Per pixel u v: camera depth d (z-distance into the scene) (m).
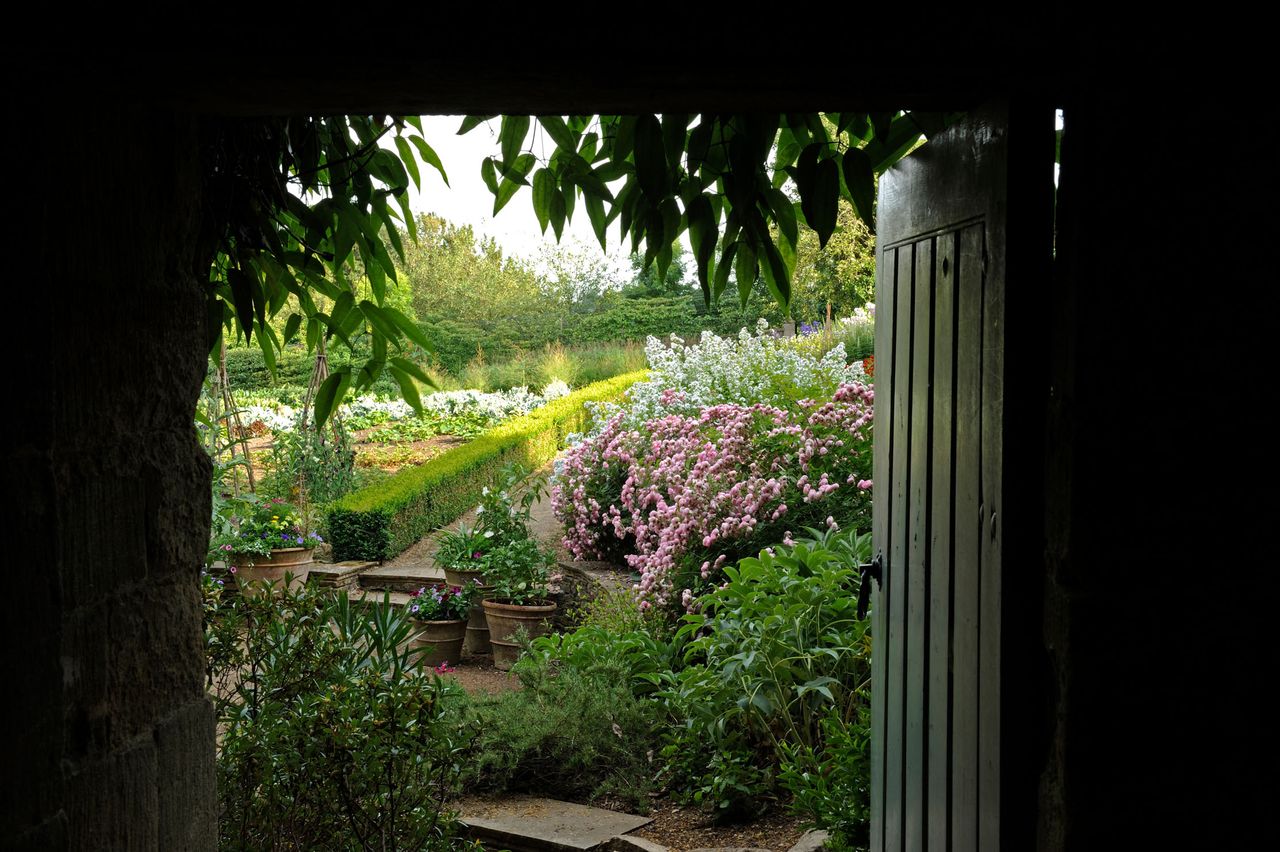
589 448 7.55
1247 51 1.46
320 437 9.91
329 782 2.89
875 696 2.62
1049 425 1.63
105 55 1.40
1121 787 1.54
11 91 1.36
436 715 3.01
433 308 20.12
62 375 1.46
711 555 5.40
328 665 3.29
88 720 1.53
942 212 2.02
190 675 1.85
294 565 7.45
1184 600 1.52
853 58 1.47
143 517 1.68
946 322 2.00
